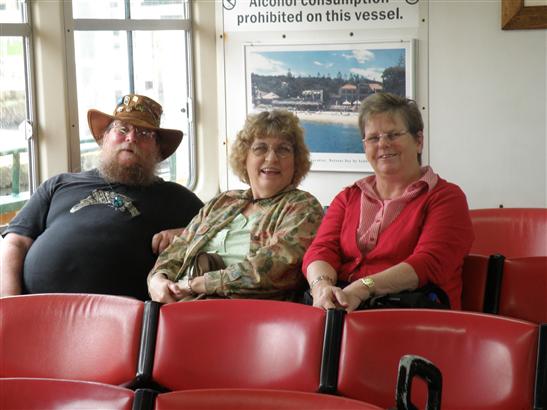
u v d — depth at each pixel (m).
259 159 3.16
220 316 2.11
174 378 2.09
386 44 4.56
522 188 4.46
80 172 3.77
